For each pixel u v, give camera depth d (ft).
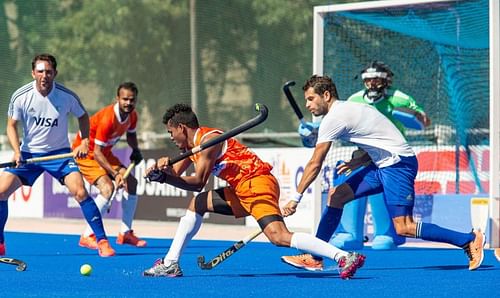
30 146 89.20
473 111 115.85
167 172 73.31
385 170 77.05
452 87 116.06
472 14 111.75
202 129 70.08
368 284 68.95
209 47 164.96
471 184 116.37
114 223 151.33
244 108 161.07
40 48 182.09
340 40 115.85
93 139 102.42
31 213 162.30
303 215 137.59
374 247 103.35
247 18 161.17
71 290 65.82
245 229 138.41
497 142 101.91
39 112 88.12
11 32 183.42
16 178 89.15
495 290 65.92
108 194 101.50
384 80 97.09
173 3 168.76
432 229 77.87
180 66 168.04
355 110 75.20
